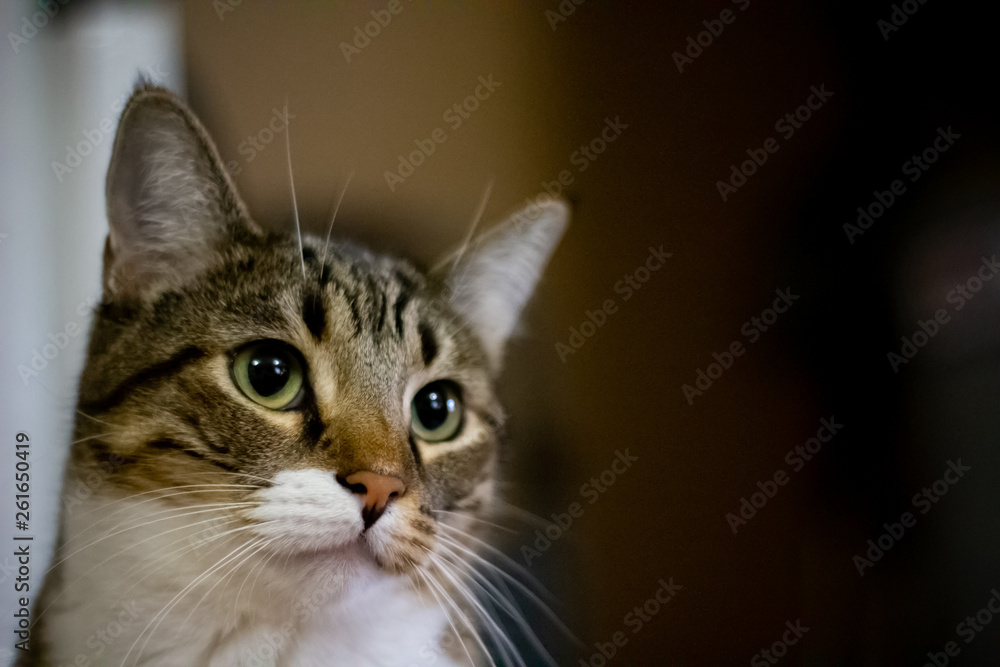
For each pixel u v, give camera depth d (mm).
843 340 554
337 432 504
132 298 511
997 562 535
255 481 497
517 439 566
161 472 498
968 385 540
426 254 562
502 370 572
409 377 529
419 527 514
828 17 558
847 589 549
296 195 553
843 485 553
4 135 542
